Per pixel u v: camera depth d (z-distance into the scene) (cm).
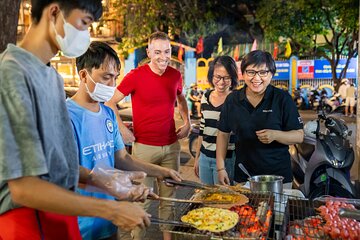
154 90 366
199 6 1603
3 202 148
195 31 1717
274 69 291
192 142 802
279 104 298
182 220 187
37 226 151
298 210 219
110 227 228
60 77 164
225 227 176
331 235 185
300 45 1689
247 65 286
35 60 143
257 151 299
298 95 1772
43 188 133
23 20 1109
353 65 1727
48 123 145
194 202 206
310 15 1483
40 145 134
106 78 225
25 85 133
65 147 162
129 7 1479
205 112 380
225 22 1731
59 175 152
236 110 307
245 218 192
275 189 231
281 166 299
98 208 143
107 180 183
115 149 246
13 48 140
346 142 371
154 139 374
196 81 1814
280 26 1525
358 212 186
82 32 153
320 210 210
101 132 227
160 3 1470
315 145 377
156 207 380
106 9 1545
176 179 240
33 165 130
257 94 300
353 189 359
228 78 363
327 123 366
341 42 1675
